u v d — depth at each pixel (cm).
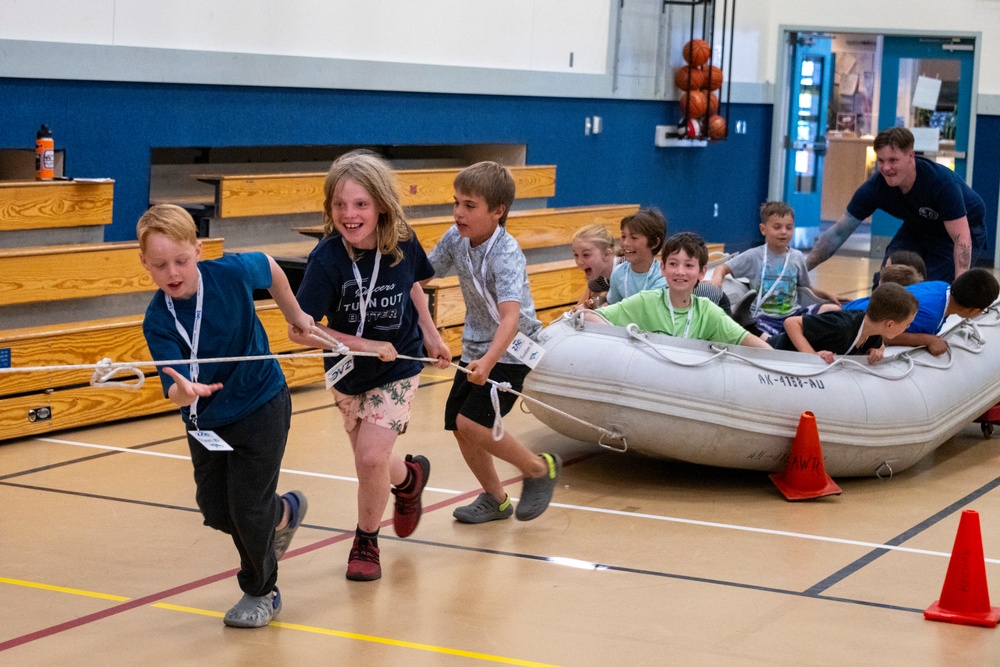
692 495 514
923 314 570
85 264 636
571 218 1021
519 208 1058
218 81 811
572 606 378
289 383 711
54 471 530
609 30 1202
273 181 823
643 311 536
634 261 575
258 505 341
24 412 583
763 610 379
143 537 441
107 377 296
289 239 864
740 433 508
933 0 1461
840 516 488
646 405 505
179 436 604
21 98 699
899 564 428
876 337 548
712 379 508
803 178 1584
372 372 387
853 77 1670
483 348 439
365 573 395
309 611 369
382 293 379
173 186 871
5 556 416
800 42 1536
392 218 371
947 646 353
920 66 1487
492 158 1123
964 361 586
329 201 370
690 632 358
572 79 1152
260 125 851
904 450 536
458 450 584
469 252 425
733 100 1455
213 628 354
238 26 827
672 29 1305
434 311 790
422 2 975
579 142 1180
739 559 429
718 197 1446
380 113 946
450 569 410
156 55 769
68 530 447
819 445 506
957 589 376
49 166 680
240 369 333
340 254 374
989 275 587
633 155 1266
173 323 324
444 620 363
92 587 388
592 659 336
